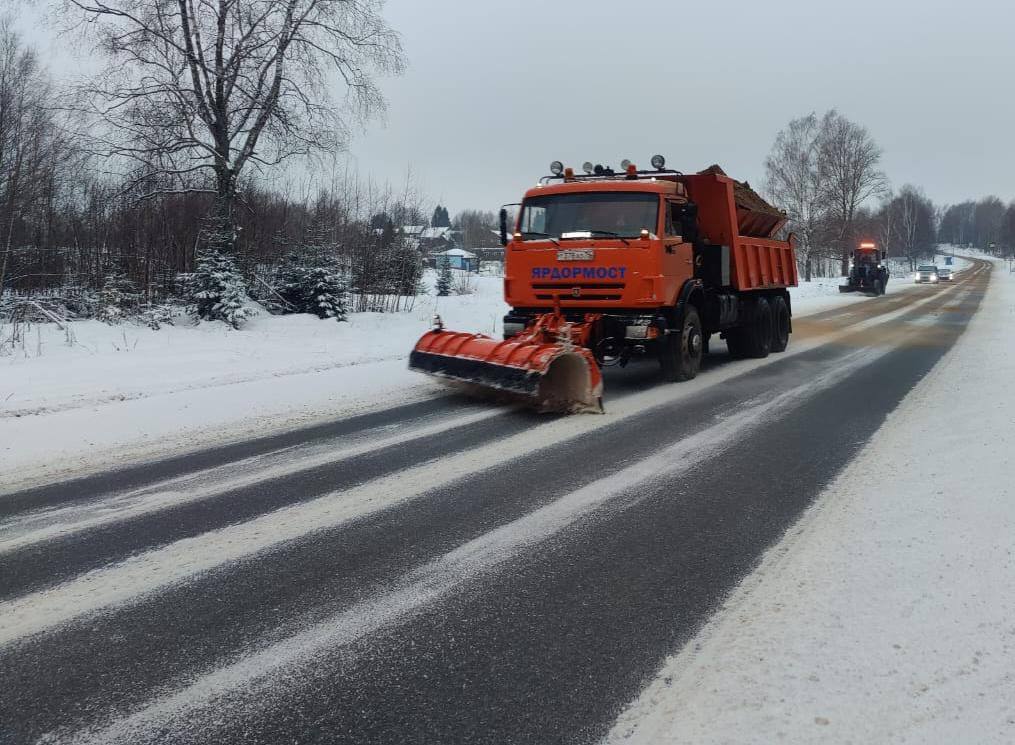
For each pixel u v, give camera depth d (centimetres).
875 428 691
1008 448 553
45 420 726
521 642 306
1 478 547
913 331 1745
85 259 1655
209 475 555
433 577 371
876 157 6134
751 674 277
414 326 1691
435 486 523
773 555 392
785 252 1370
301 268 1744
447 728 249
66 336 1238
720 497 493
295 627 321
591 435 678
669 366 989
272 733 247
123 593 355
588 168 1043
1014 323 1911
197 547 412
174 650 301
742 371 1102
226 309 1488
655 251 882
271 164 1634
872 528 421
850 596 337
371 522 450
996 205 17850
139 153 1513
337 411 792
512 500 490
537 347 786
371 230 2127
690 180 1090
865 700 257
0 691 272
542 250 936
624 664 288
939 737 236
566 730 247
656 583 361
